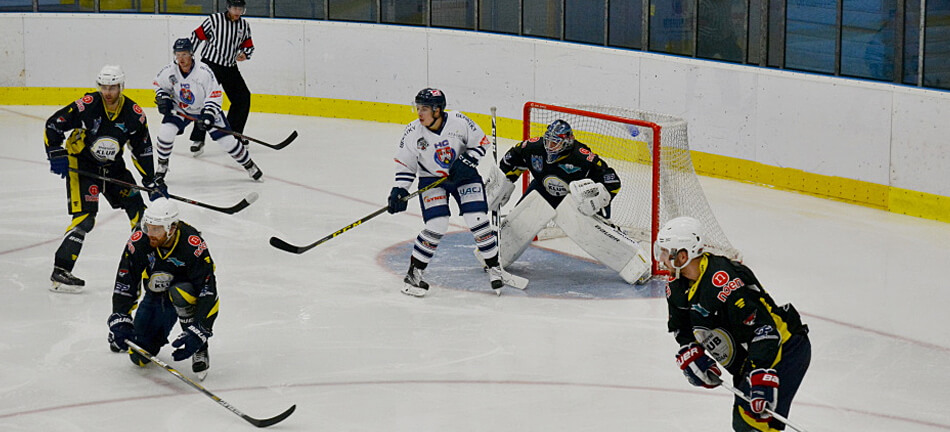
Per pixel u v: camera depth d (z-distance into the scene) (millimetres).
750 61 18578
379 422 9094
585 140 16453
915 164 16219
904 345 11062
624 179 15961
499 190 13359
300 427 9000
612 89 20359
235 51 20625
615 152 16031
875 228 15727
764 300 7438
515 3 21938
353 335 11289
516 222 13281
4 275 13227
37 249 14375
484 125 22562
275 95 24812
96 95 12180
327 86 24422
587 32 20922
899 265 13914
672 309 7730
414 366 10414
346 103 24328
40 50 25125
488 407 9430
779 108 17906
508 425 9039
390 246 14742
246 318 11820
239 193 17688
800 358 7570
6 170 19031
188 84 17766
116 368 10344
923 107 16000
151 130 23062
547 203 13109
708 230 14445
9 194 17359
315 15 24609
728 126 18719
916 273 13570
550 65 21250
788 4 17891
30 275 13242
